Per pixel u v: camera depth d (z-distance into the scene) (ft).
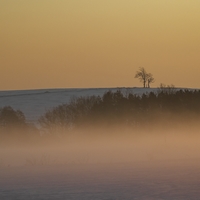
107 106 378.94
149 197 132.05
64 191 146.51
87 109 385.09
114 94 395.96
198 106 389.60
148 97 391.86
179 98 393.70
